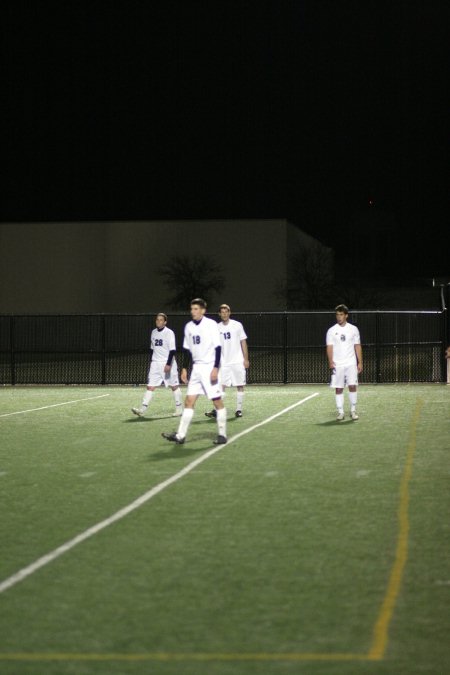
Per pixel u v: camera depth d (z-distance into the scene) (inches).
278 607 442.6
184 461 892.0
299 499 702.5
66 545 568.1
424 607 439.2
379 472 819.4
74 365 2733.8
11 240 4463.6
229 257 4311.0
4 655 384.8
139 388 1900.8
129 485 767.7
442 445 986.7
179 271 4274.1
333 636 401.7
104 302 4426.7
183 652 385.4
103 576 500.4
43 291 4458.7
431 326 3134.8
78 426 1193.4
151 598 460.4
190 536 588.7
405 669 363.9
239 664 370.9
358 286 4416.8
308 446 984.3
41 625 422.3
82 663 374.9
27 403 1550.2
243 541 573.9
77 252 4429.1
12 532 604.1
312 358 2839.6
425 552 541.0
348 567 510.9
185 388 1857.8
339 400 1223.5
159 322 1277.1
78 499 711.7
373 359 2628.0
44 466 872.3
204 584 483.2
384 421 1213.7
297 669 364.8
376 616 427.2
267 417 1272.1
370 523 618.5
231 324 1257.4
